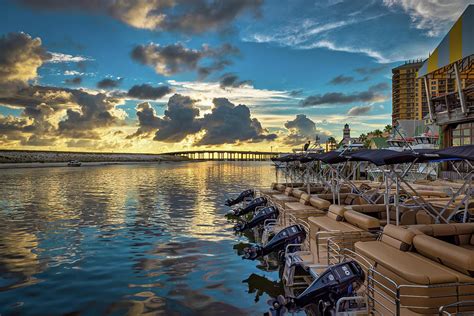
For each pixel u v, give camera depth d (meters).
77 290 10.79
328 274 7.54
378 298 7.24
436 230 8.12
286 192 21.58
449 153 8.84
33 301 9.98
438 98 26.42
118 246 16.14
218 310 9.44
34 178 68.88
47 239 17.52
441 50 22.59
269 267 12.99
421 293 6.16
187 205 30.19
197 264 13.40
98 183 56.31
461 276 6.19
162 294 10.48
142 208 28.41
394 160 10.06
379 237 9.91
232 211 25.06
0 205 30.11
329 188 21.09
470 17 20.02
